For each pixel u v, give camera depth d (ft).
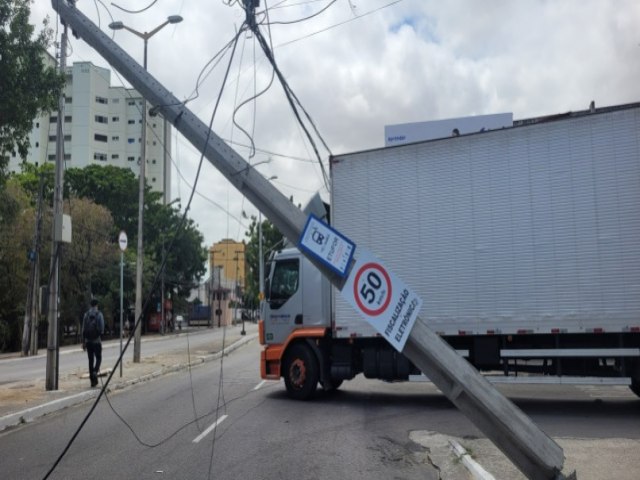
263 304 43.47
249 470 23.45
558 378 35.12
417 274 37.50
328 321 40.65
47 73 38.78
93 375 47.32
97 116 281.54
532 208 35.47
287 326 42.14
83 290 140.26
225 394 44.70
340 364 40.04
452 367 13.55
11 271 116.16
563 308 34.47
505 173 36.17
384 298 13.91
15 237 114.83
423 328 13.92
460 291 36.58
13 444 28.86
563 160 35.04
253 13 18.71
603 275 33.88
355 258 14.29
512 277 35.58
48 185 138.10
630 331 33.22
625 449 25.18
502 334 35.63
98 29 19.49
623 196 33.81
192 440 28.84
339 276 14.26
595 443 26.43
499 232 36.04
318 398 42.24
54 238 46.14
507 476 21.62
